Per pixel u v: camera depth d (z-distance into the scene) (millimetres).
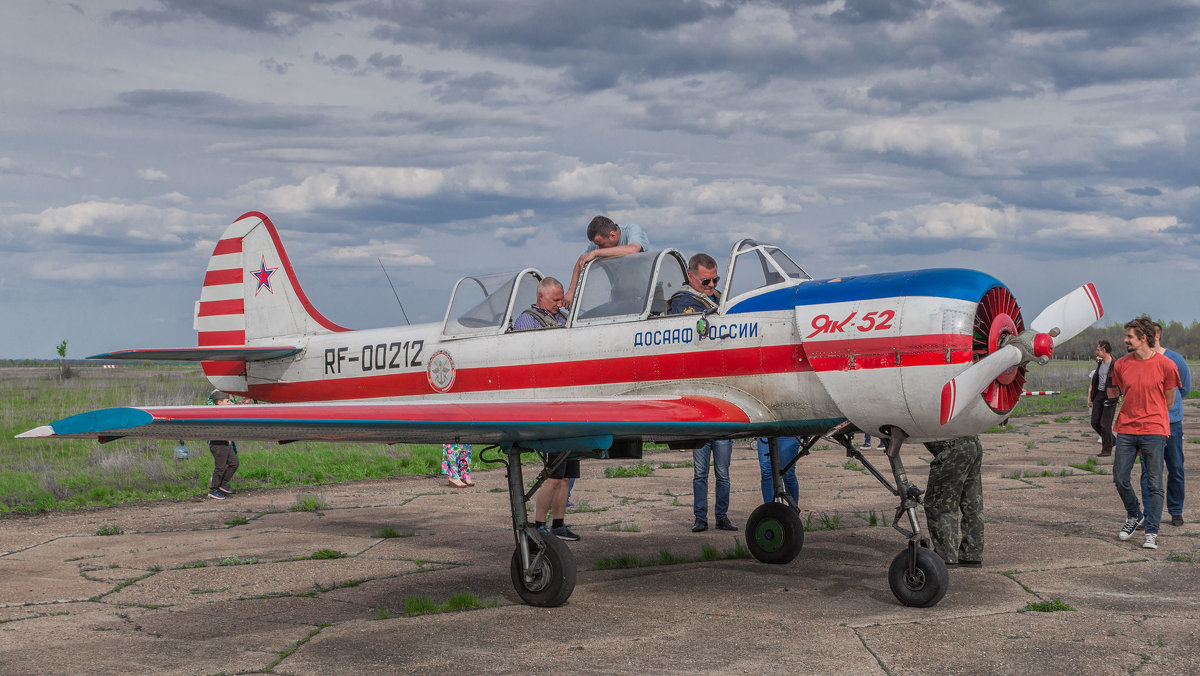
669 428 4934
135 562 6312
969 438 5445
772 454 6023
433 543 6938
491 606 4969
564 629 4469
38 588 5523
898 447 5016
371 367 7656
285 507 8914
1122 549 6098
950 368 4684
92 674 3824
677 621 4570
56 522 8211
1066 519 7219
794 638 4215
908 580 4781
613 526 7391
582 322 6199
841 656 3918
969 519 5609
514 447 5199
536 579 5000
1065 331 5488
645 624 4527
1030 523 7066
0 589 5500
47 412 19531
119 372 61188
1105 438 11898
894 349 4816
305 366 8336
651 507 8422
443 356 6949
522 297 6645
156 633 4480
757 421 5387
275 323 9148
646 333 5828
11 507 9109
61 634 4477
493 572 5887
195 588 5492
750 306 5469
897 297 4895
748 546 6055
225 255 9484
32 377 45656
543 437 5094
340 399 7984
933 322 4734
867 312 4945
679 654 3998
